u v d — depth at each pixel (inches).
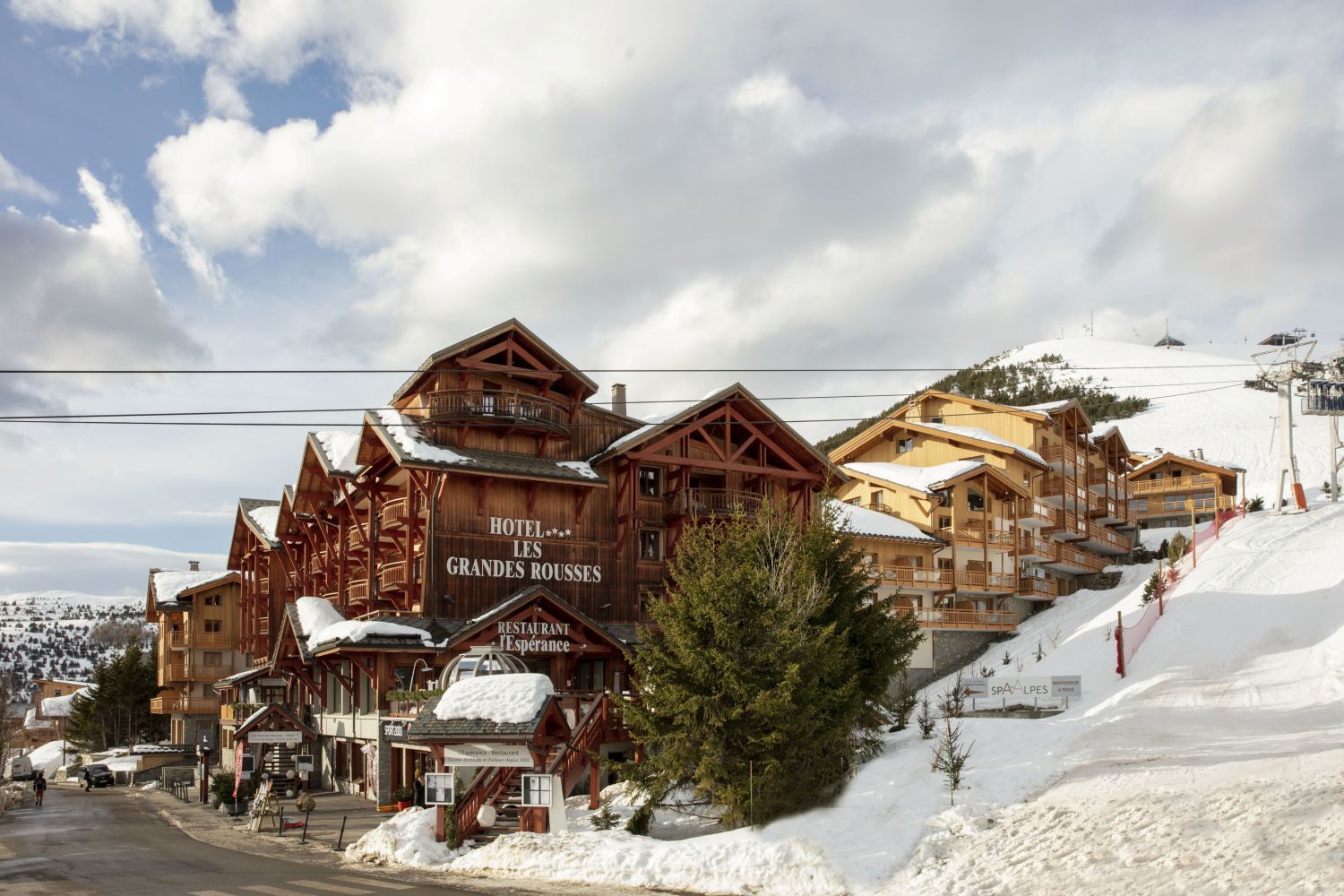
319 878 907.4
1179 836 728.3
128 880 910.4
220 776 1760.6
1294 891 605.9
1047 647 2166.6
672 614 1005.2
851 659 1066.7
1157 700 1270.9
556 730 1050.1
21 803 2031.3
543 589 1579.7
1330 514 2258.9
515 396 1704.0
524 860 912.3
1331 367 2458.2
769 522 1160.8
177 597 3024.1
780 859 812.6
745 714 935.0
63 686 5944.9
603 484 1743.4
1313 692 1190.9
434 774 1033.5
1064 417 3107.8
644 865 853.8
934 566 2517.2
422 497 1657.2
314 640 1672.0
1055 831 786.8
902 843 813.9
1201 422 6186.0
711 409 1895.9
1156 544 3447.3
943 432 2883.9
